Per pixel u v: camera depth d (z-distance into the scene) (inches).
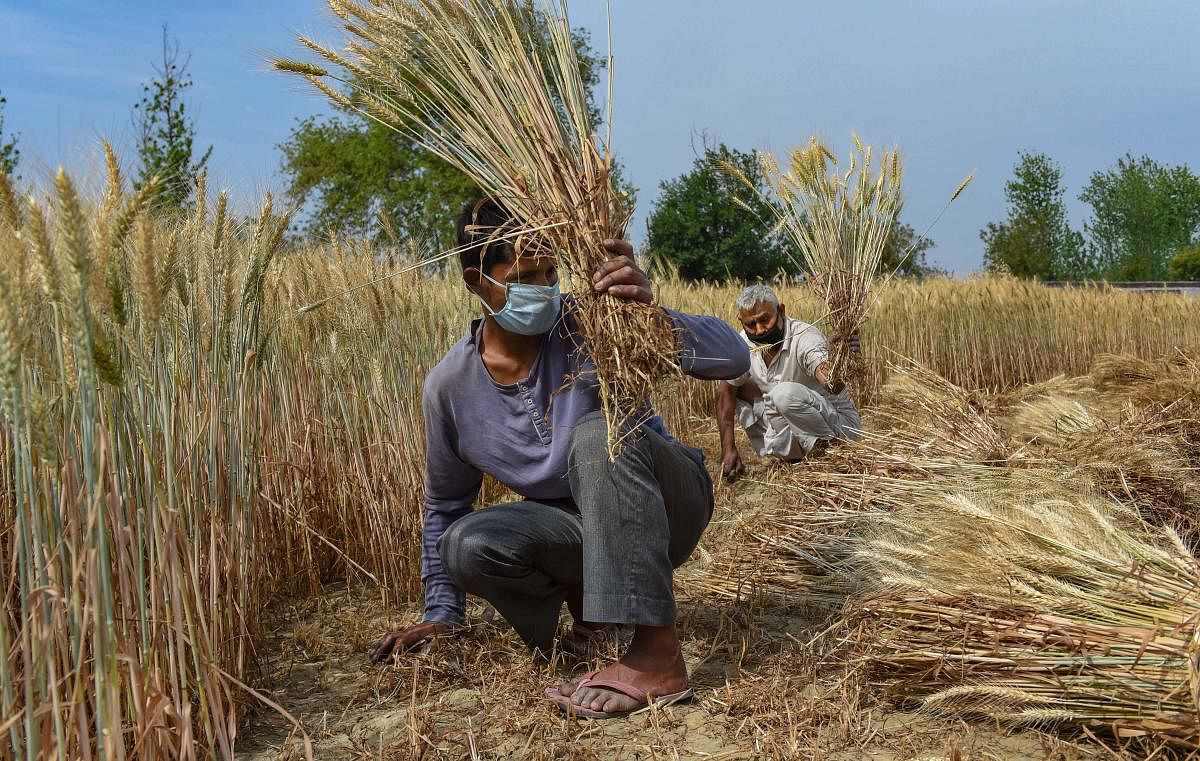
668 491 95.3
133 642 69.3
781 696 89.7
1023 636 82.4
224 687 77.0
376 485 134.0
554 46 88.4
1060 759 76.8
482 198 88.5
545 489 99.2
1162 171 2282.2
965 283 427.5
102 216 62.3
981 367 392.8
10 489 83.6
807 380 199.8
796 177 194.5
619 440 84.4
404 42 87.7
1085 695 78.0
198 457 86.7
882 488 149.3
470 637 110.5
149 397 78.8
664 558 89.5
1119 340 467.5
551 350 95.0
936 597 91.2
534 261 85.7
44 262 56.4
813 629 112.3
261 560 119.7
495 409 97.0
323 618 124.0
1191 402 184.2
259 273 94.4
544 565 98.8
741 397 208.4
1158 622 77.8
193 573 76.7
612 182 86.7
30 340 60.9
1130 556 89.7
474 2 85.5
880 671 91.4
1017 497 111.6
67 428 65.3
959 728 83.7
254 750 87.6
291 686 103.3
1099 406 223.6
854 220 193.9
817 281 195.5
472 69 84.9
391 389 135.8
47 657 59.1
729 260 1038.4
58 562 65.0
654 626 90.0
